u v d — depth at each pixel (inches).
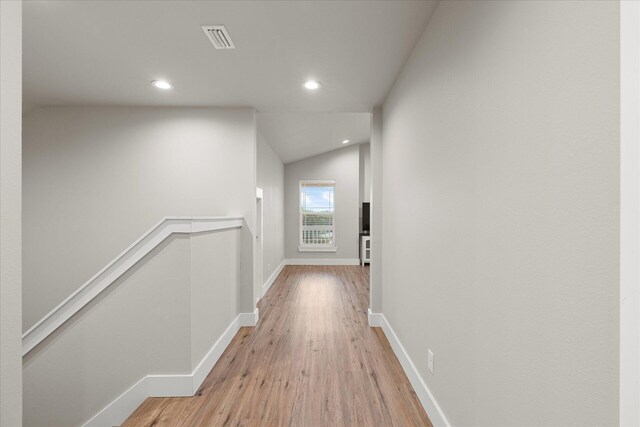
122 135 144.4
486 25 51.0
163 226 89.0
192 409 81.5
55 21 81.9
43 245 143.6
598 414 30.3
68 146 143.8
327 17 80.0
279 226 286.8
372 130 144.9
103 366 87.3
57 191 143.8
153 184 144.8
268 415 78.7
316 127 227.5
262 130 201.0
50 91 127.6
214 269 108.7
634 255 26.2
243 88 125.6
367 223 338.6
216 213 145.5
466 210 58.2
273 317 156.9
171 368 88.2
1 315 31.6
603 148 29.4
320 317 156.6
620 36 27.2
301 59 102.0
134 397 87.0
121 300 87.7
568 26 33.6
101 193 144.0
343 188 331.3
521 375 42.3
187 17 80.4
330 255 330.0
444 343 68.3
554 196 35.9
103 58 101.8
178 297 88.9
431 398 75.4
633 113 26.1
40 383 87.3
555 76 35.6
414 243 90.9
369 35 87.7
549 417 37.0
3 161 31.3
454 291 63.4
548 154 36.9
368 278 258.1
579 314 32.4
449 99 66.2
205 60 103.3
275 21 82.0
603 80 29.4
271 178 244.2
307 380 95.3
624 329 27.0
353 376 97.4
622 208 27.0
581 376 32.3
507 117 45.2
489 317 50.4
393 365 104.7
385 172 134.3
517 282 43.0
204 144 145.7
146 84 121.6
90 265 143.5
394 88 118.6
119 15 79.4
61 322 87.1
